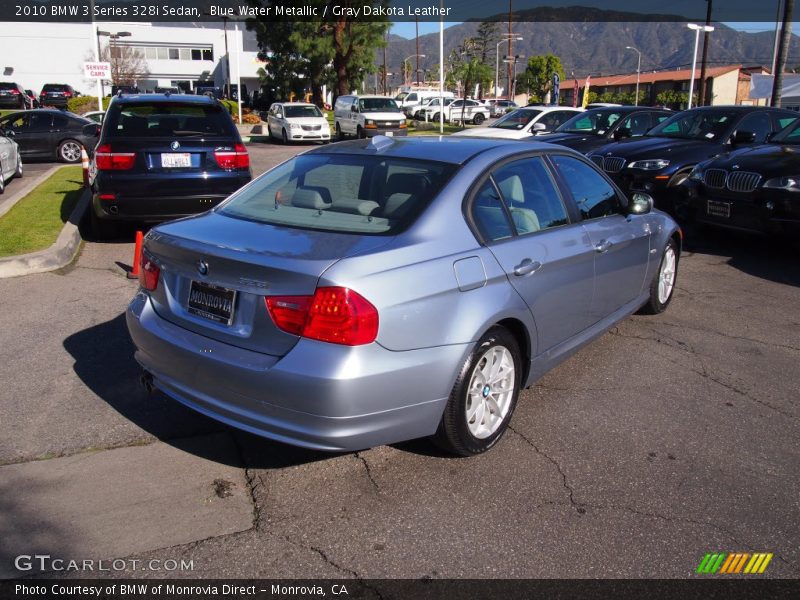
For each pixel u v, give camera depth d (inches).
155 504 121.9
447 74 2399.1
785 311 241.9
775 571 108.0
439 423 130.0
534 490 128.7
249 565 107.2
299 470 134.2
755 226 310.2
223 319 124.0
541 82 3486.7
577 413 161.2
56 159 744.3
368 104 1104.2
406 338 118.3
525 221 151.7
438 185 138.0
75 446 140.3
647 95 3034.0
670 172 375.9
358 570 106.5
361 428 116.7
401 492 127.3
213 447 141.9
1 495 123.0
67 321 211.8
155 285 138.9
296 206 143.5
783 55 1018.1
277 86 1617.9
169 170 295.9
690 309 243.1
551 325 156.0
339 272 113.2
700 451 144.5
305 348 113.2
